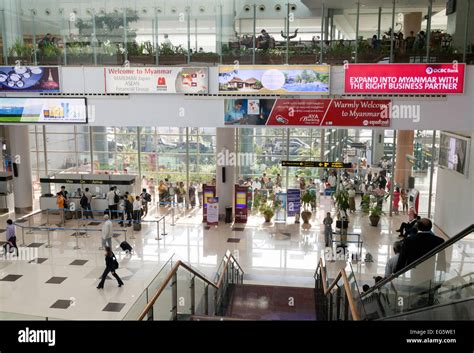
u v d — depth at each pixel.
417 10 13.57
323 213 19.11
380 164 20.36
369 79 12.67
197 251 14.79
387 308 6.75
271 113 13.20
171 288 6.98
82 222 18.02
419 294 6.02
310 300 10.91
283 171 21.52
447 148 16.31
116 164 22.55
